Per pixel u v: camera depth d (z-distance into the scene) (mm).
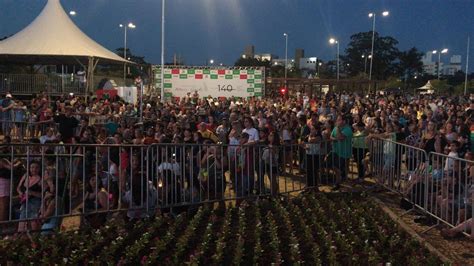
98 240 7434
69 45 27703
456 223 8148
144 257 6812
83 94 28906
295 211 9281
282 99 35281
